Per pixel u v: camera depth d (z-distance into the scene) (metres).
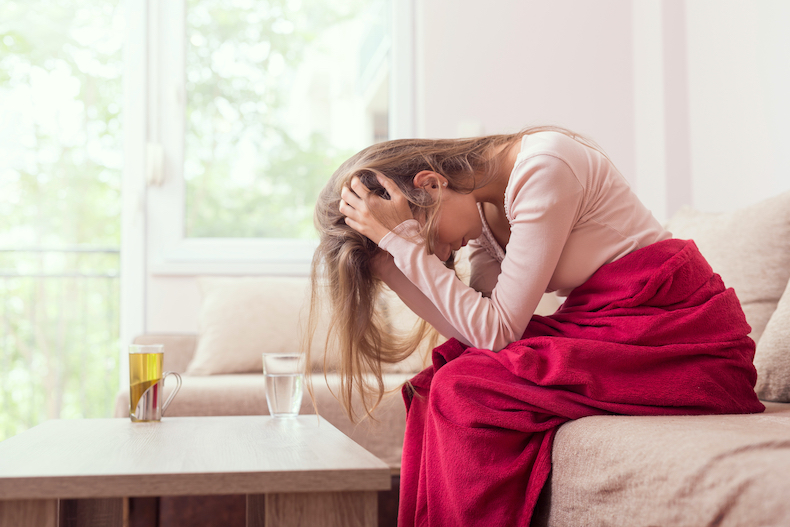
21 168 3.32
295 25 2.88
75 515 1.15
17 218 3.58
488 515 0.93
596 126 2.81
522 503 0.94
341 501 0.72
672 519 0.69
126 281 2.66
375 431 1.69
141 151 2.73
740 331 1.09
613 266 1.09
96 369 3.77
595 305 1.09
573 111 2.80
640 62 2.78
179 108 2.77
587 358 1.00
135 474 0.69
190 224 2.77
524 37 2.81
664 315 1.04
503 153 1.16
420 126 2.77
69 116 3.22
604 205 1.11
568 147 1.09
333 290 1.15
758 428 0.80
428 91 2.76
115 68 3.17
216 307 2.28
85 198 3.58
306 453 0.81
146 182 2.72
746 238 1.62
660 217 2.61
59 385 3.61
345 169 1.17
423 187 1.12
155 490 0.69
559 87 2.80
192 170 2.78
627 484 0.77
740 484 0.62
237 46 2.85
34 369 3.77
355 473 0.71
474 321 1.08
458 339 1.20
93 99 3.21
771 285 1.54
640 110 2.77
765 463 0.63
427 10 2.78
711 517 0.64
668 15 2.61
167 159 2.75
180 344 2.30
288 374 1.18
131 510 1.62
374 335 1.17
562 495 0.91
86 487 0.68
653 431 0.81
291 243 2.78
